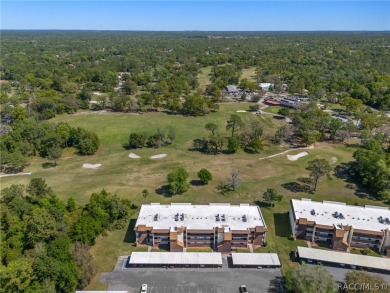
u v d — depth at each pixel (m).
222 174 123.56
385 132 157.25
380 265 74.81
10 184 114.81
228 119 190.38
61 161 136.00
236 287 70.94
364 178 114.31
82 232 80.38
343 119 183.25
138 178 120.31
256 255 78.38
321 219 86.31
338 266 76.56
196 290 69.94
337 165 132.00
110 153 144.25
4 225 82.94
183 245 82.88
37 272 64.81
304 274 66.06
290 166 131.00
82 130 151.50
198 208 90.75
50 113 189.25
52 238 79.44
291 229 90.88
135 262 75.56
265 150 147.00
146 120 188.88
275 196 99.94
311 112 173.12
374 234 81.00
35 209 84.38
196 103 196.25
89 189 111.94
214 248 83.56
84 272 70.31
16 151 129.00
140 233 83.06
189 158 138.00
